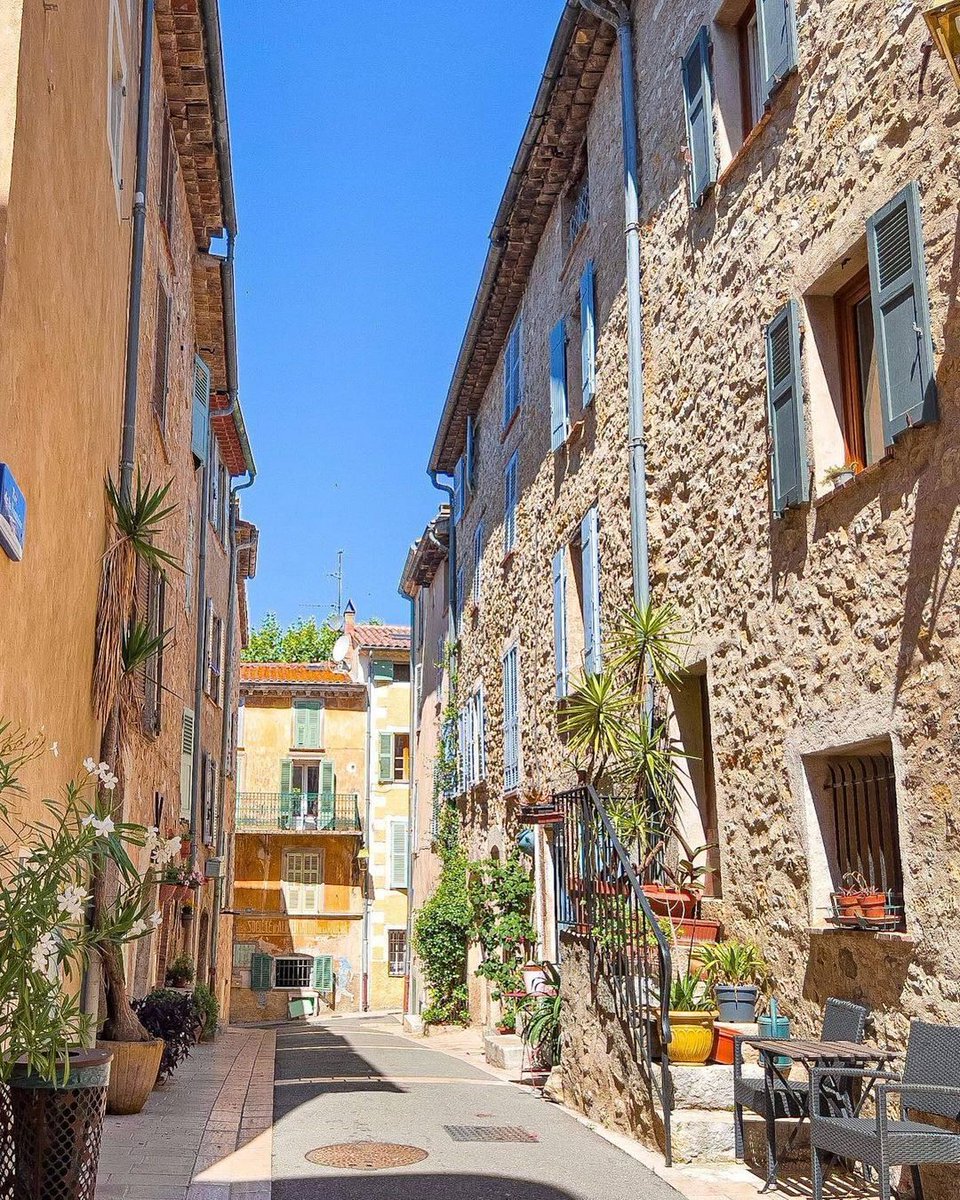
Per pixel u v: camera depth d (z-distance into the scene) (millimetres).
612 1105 8023
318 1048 16125
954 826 5953
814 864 7469
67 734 7422
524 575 16500
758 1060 7289
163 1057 10000
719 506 9180
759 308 8555
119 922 5629
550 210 15672
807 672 7594
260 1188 6188
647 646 9656
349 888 37312
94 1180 5145
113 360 9211
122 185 9523
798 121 8031
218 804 21750
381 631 39875
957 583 6012
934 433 6258
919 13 6574
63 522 7055
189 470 16141
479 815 19984
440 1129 8031
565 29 12648
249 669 39438
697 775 9969
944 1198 5719
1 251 5215
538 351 16203
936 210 6320
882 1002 6527
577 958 9039
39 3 5797
